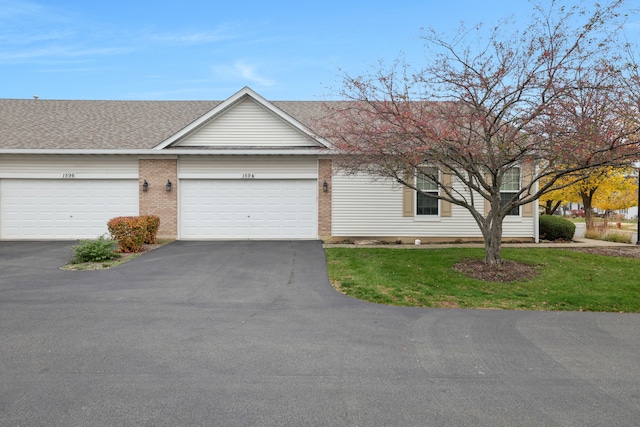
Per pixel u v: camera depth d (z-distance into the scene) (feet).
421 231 51.08
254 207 50.98
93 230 50.49
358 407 12.10
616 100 26.53
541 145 27.63
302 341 17.72
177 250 41.52
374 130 30.71
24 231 50.31
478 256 38.29
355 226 50.98
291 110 60.39
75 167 50.26
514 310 23.57
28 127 54.08
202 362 15.31
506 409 12.06
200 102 64.85
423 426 11.12
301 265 34.55
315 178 50.90
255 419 11.37
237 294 25.73
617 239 53.42
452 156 29.58
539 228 54.34
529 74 27.58
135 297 24.76
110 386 13.28
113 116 58.75
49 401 12.25
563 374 14.62
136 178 50.49
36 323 19.77
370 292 26.43
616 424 11.26
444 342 17.79
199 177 50.65
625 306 24.66
